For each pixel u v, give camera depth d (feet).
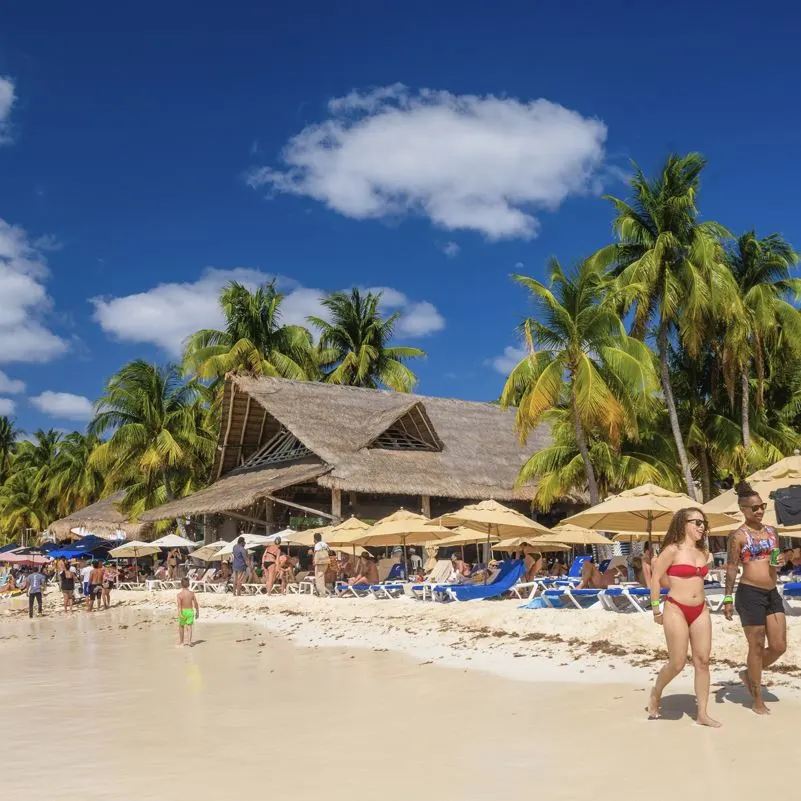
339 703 29.66
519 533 61.31
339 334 170.81
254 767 21.27
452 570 69.05
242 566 80.43
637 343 83.66
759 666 23.21
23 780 20.93
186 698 32.24
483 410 118.11
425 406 111.96
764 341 103.14
